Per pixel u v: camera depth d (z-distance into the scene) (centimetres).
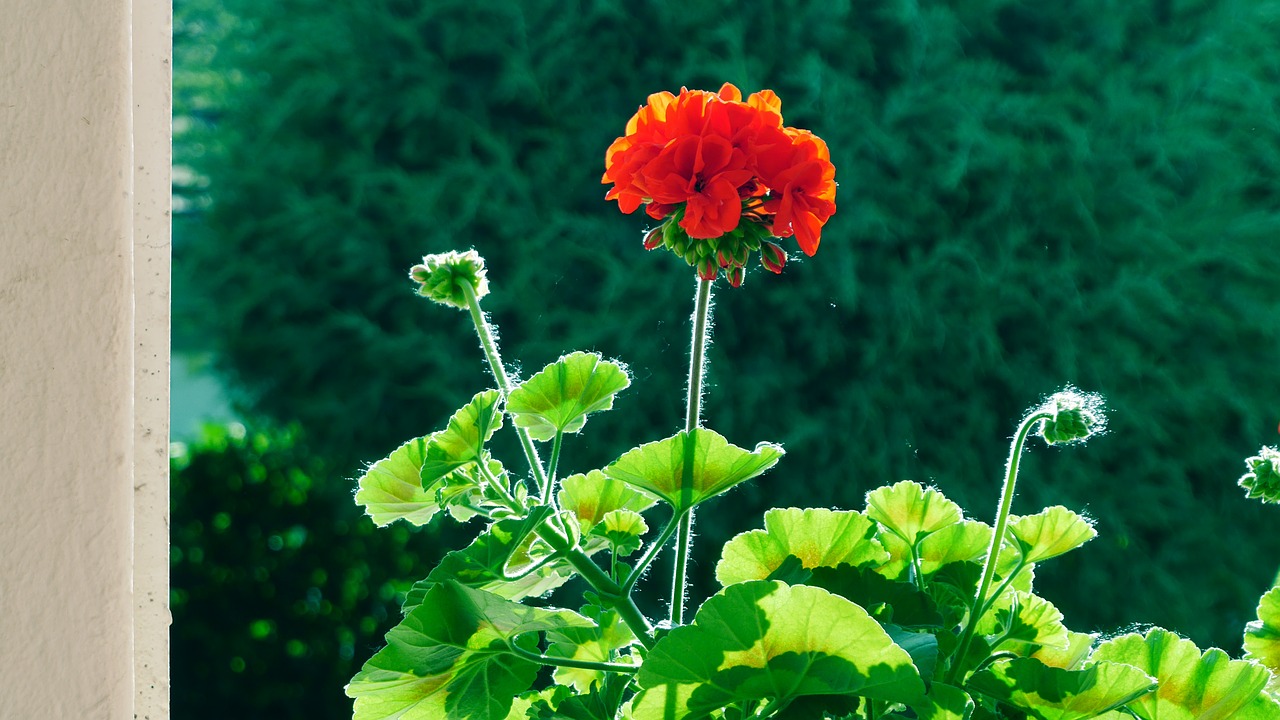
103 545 46
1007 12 436
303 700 347
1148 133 432
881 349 411
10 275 44
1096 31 437
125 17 45
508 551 74
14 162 44
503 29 419
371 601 355
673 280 412
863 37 415
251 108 441
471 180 418
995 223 420
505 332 416
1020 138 423
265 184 431
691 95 81
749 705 66
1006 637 79
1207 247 430
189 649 338
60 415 45
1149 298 427
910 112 413
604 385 81
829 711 63
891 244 413
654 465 75
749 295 410
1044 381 421
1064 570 421
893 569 85
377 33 424
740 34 409
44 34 44
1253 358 435
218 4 452
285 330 430
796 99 414
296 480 354
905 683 60
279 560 347
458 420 78
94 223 45
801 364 413
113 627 46
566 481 87
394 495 83
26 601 45
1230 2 437
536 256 412
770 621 60
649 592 395
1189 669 75
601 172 421
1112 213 431
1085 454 427
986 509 414
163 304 55
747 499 406
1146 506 425
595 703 72
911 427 413
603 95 423
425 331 427
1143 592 424
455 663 70
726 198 78
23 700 45
